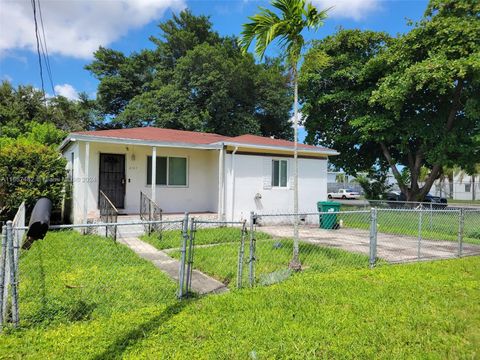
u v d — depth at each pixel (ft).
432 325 12.59
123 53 103.19
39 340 10.69
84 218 30.96
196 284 16.87
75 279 16.42
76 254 21.79
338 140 68.13
